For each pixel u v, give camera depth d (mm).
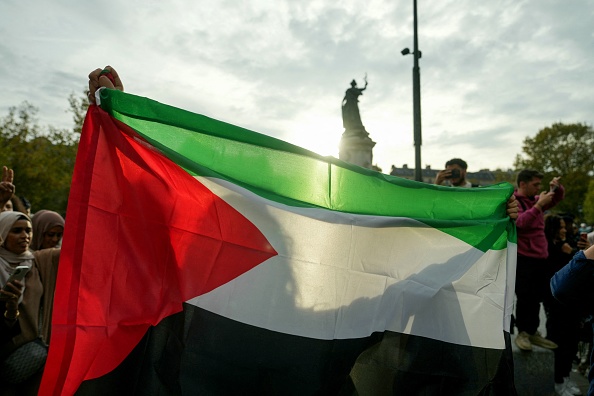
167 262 1888
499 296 2393
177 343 1804
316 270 2062
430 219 2342
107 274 1784
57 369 1683
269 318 1941
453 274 2318
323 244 2100
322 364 1942
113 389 1695
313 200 2205
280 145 2172
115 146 1886
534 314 4129
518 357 3979
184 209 1959
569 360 4578
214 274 1930
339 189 2275
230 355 1850
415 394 2092
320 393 1909
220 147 2096
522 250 4105
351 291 2100
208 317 1869
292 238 2064
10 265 2686
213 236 1970
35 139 25547
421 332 2189
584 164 42250
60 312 1707
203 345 1832
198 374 1792
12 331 2443
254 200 2051
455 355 2215
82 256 1763
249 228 2020
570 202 42906
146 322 1789
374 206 2334
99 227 1810
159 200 1927
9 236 2688
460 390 2184
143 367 1740
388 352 2100
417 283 2238
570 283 1698
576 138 42188
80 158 1847
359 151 13922
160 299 1836
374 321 2109
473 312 2307
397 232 2283
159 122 1998
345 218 2168
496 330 2330
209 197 2002
